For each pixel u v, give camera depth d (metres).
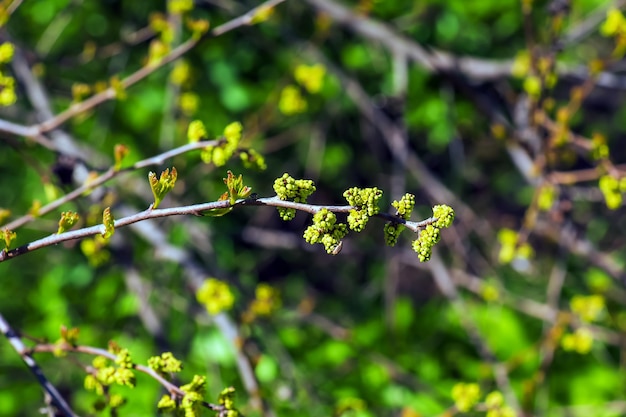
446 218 1.91
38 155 5.98
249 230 6.65
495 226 8.24
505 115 6.59
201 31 3.57
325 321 5.63
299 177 7.38
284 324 5.75
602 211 7.79
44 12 6.31
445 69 5.72
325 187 7.76
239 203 2.00
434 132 6.79
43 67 5.25
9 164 6.37
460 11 6.43
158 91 6.28
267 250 7.62
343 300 7.23
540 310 5.51
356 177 7.70
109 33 6.56
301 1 6.28
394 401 5.24
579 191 5.65
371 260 7.78
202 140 3.08
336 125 7.43
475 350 5.77
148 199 5.73
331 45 6.81
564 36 5.20
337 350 5.50
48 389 2.62
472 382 5.50
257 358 4.19
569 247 5.54
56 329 5.38
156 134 6.27
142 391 4.86
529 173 4.81
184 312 5.61
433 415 5.17
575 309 4.80
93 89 4.93
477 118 6.93
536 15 6.54
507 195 8.59
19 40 5.87
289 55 6.48
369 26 5.88
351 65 6.73
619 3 4.89
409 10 6.66
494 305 5.85
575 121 7.05
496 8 6.52
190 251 5.54
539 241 7.29
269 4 3.57
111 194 3.86
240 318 4.50
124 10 6.52
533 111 4.47
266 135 7.12
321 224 1.92
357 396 5.23
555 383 5.47
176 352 5.12
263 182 7.21
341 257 8.03
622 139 9.07
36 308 5.71
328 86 6.56
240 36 6.54
